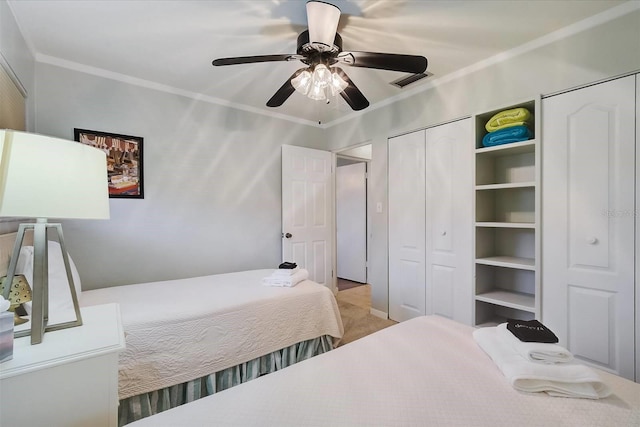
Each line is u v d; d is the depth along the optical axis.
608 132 1.69
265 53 2.20
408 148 2.90
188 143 2.89
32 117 2.12
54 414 0.91
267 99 3.09
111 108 2.48
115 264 2.50
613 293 1.67
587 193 1.76
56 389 0.91
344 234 5.20
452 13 1.73
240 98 3.06
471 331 1.43
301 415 0.83
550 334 1.10
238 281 2.44
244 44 2.08
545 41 1.96
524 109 2.04
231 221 3.19
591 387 0.92
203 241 2.99
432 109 2.67
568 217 1.83
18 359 0.90
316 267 3.75
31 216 0.90
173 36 1.98
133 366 1.48
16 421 0.86
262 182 3.44
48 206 0.93
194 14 1.74
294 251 3.54
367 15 1.73
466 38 1.99
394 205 3.04
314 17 1.49
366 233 4.84
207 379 1.72
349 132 3.62
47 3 1.63
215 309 1.76
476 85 2.35
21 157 0.90
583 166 1.78
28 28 1.86
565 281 1.84
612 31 1.69
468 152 2.39
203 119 2.98
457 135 2.47
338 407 0.86
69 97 2.30
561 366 0.98
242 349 1.82
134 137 2.58
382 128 3.18
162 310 1.68
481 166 2.35
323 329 2.21
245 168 3.29
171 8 1.69
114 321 1.21
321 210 3.80
